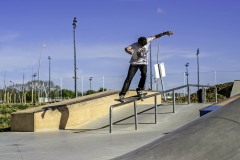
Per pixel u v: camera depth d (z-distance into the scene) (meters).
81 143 7.69
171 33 9.81
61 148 7.05
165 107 11.80
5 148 7.26
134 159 3.47
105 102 12.89
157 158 3.29
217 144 3.12
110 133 9.47
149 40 9.78
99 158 5.75
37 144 7.84
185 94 20.41
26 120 11.14
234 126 3.22
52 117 11.33
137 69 9.87
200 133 3.35
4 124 14.51
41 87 40.22
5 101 34.38
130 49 9.67
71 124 11.77
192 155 3.14
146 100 14.21
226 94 19.16
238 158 2.88
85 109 12.20
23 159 5.85
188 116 10.39
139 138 7.98
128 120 11.21
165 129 9.37
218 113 3.57
